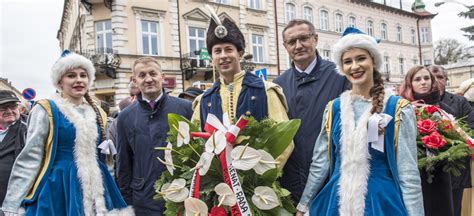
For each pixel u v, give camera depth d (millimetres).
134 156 2631
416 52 28328
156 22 15828
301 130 2426
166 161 2004
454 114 3553
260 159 1840
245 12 18312
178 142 1962
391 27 26688
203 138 1966
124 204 2543
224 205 1862
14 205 2273
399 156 1795
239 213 1809
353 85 2008
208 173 1964
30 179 2314
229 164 1853
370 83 1963
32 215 2240
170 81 15570
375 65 1970
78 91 2559
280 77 2768
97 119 2633
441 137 2322
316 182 2035
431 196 2395
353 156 1834
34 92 9477
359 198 1774
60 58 2576
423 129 2377
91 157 2473
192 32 16797
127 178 2674
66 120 2453
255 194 1865
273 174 1887
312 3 21547
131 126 2650
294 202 2291
